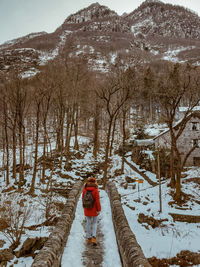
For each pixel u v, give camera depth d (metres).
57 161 26.33
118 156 37.38
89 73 35.16
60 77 23.27
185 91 20.28
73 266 4.35
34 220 10.50
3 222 8.81
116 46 166.88
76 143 33.97
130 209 18.56
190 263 10.38
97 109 34.56
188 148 30.84
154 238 13.54
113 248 5.20
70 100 29.11
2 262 6.20
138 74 29.47
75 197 9.03
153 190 22.83
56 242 4.35
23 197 15.04
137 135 44.44
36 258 3.65
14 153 19.34
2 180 19.20
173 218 16.64
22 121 18.52
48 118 33.53
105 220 7.34
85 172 26.05
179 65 21.52
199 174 25.38
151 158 30.84
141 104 60.97
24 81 18.77
